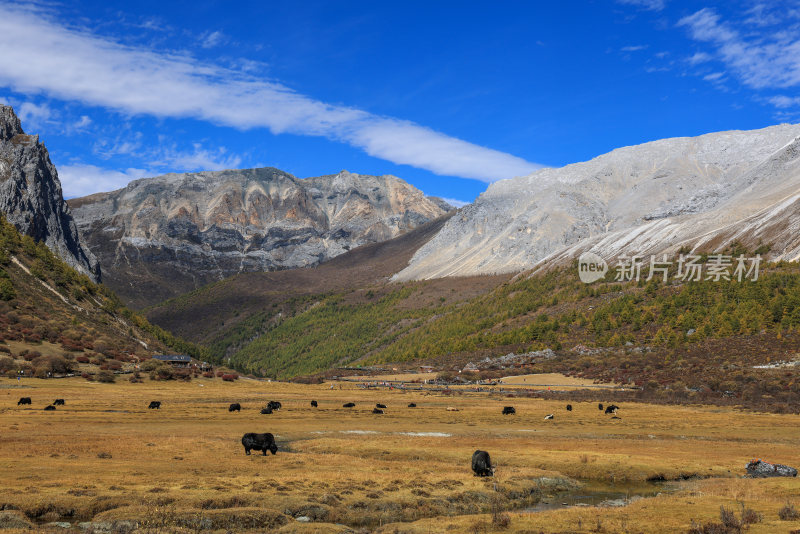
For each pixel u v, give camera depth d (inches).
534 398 5064.0
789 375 5004.9
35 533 860.0
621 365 6628.9
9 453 1539.1
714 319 7357.3
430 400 4795.8
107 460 1508.4
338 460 1674.5
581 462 1754.4
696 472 1679.4
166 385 5782.5
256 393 5295.3
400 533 969.5
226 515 1014.4
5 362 5172.2
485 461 1546.5
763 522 938.7
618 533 919.7
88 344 6820.9
